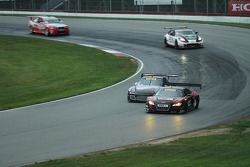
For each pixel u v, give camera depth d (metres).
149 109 69.50
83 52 127.56
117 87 90.19
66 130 60.34
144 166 40.84
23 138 57.06
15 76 101.25
